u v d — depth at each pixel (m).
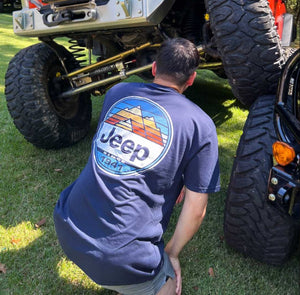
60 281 1.98
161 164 1.43
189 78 1.60
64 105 3.48
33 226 2.41
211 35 2.74
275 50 2.05
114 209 1.40
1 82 5.64
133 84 1.64
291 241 1.89
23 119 3.16
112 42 3.33
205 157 1.49
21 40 10.18
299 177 1.50
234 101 5.06
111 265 1.41
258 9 2.00
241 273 2.05
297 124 1.59
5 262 2.09
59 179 2.99
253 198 1.83
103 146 1.51
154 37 2.97
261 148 1.83
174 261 1.69
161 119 1.48
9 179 2.95
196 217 1.56
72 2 2.44
